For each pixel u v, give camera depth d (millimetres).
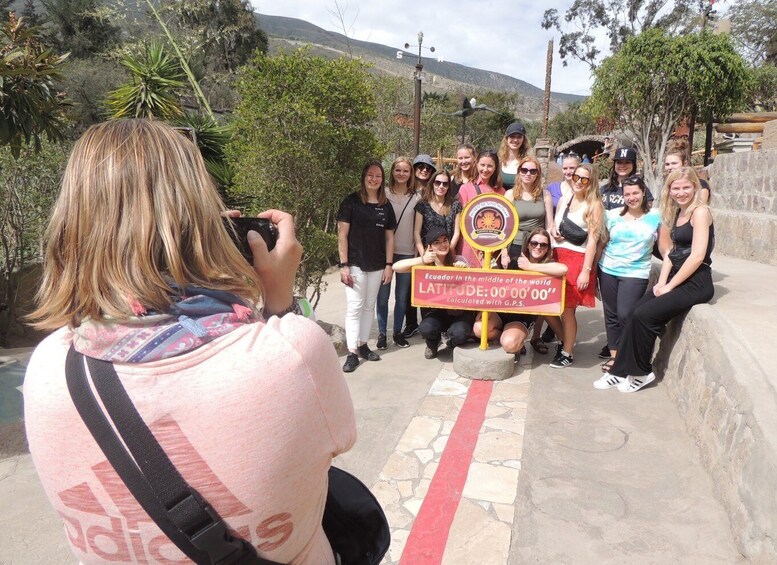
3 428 3846
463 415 4004
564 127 42156
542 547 2633
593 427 3791
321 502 956
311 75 5387
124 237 809
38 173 8789
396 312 5672
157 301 806
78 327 833
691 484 3100
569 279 4844
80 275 821
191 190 870
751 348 3186
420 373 4875
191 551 792
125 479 762
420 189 5516
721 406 3102
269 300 1123
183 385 763
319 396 854
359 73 5746
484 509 2916
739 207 8547
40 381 809
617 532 2723
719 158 9203
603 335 5910
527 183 5207
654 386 4449
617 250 4691
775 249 6625
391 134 18453
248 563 833
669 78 13133
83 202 839
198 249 857
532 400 4246
